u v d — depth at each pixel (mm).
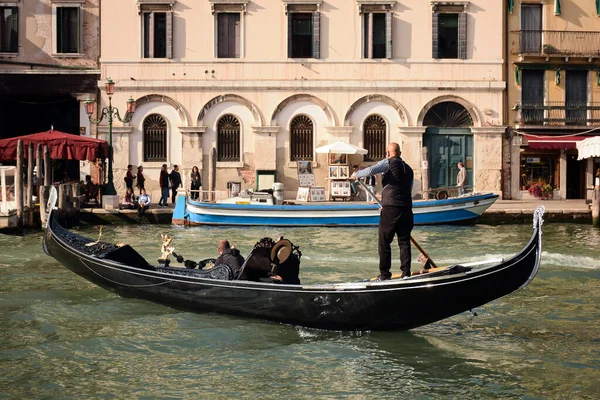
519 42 32688
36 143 27094
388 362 11188
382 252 11766
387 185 11672
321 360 11258
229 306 12891
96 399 9867
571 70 33062
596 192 26531
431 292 11359
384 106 32656
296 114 32625
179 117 32438
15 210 23812
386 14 32406
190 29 32344
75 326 12820
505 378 10602
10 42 32219
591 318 13477
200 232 24922
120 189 32438
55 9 32125
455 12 32562
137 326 12781
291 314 12359
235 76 32438
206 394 10055
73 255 14648
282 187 27828
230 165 32531
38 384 10336
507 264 11172
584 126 32719
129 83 32281
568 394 10070
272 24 32406
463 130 32875
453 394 10086
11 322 13047
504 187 32969
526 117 32781
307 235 24328
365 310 11836
